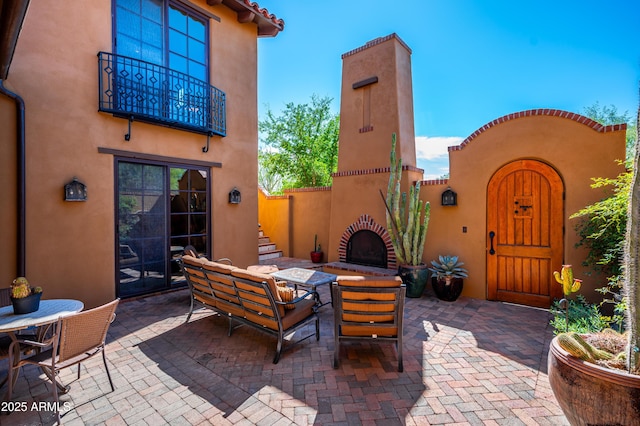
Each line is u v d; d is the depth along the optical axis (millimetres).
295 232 10664
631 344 1985
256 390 2896
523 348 3803
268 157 15875
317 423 2436
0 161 4359
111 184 5445
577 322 3883
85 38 5160
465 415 2535
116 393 2852
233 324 4586
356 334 3410
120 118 5562
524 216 5605
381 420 2469
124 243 5680
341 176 8211
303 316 3859
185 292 6289
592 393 1936
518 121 5645
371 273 6840
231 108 7301
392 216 6492
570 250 5156
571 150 5176
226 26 7176
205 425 2428
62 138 4918
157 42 6039
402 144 7426
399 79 7598
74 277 5039
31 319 2775
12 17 2777
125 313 5059
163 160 6125
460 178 6281
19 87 4527
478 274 6039
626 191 3795
